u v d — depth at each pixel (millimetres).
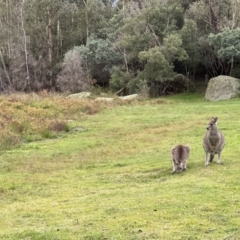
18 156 17391
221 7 46406
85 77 50812
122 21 53344
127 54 48938
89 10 61656
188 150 13352
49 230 8109
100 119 27344
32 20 62344
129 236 7508
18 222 8984
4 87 55594
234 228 7691
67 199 10844
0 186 12633
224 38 41812
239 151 15258
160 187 11133
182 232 7586
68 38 61906
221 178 11516
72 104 31797
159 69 43906
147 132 21938
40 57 57094
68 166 15336
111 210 9250
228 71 46500
